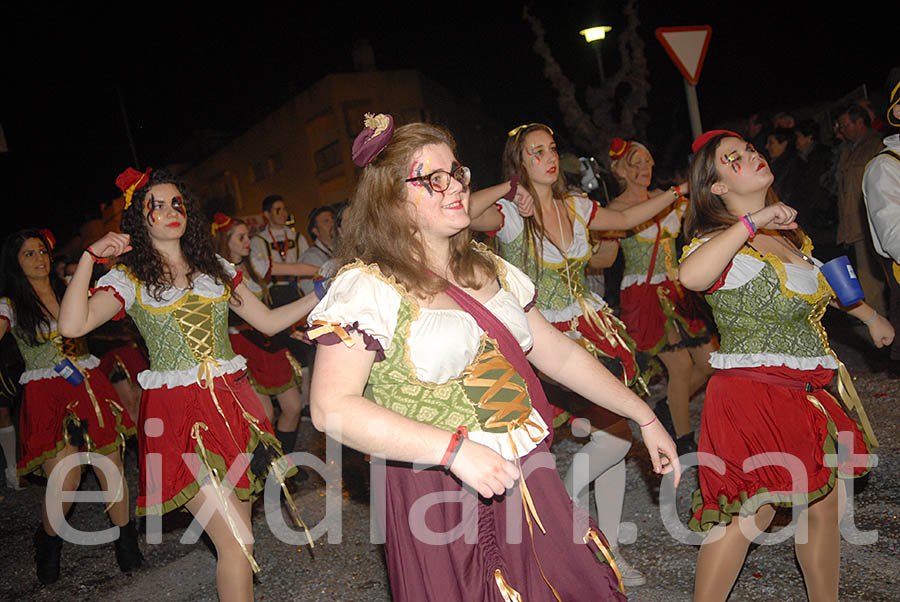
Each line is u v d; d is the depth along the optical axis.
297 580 4.11
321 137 17.19
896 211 3.57
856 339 7.23
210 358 3.48
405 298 2.05
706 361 4.97
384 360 2.07
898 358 5.90
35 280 4.67
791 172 8.83
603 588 2.20
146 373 3.48
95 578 4.57
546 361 2.43
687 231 3.18
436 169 2.11
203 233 3.59
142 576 4.48
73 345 4.76
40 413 4.61
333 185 17.19
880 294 7.27
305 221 18.33
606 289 6.68
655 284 5.06
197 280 3.53
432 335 2.04
